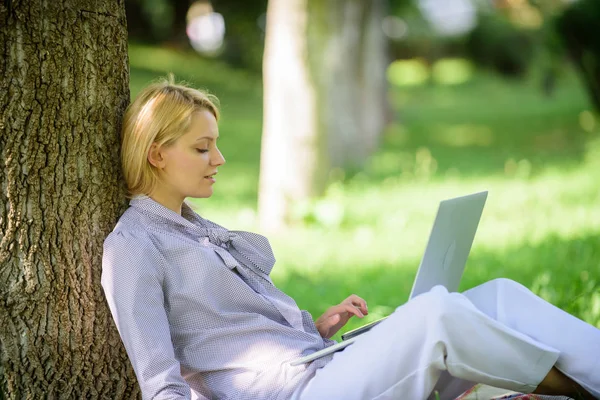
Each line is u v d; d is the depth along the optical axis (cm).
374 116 2145
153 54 3800
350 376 393
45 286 432
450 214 443
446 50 5200
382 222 1331
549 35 2325
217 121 458
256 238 460
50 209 432
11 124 420
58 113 431
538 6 2786
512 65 4528
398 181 1794
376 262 1030
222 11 4131
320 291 873
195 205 481
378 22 2103
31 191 427
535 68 2917
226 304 434
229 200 1647
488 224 1229
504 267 920
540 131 2744
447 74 5178
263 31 4147
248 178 1925
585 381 408
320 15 1603
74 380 443
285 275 973
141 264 411
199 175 446
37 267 430
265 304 440
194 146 442
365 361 392
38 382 434
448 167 2042
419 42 5184
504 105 3794
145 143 438
